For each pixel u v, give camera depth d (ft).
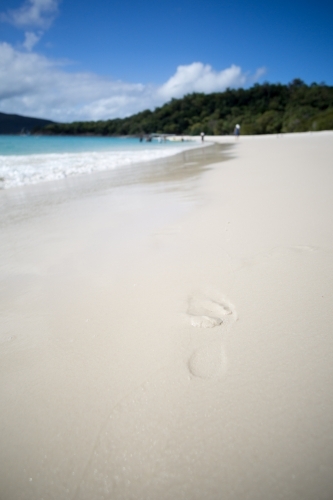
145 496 2.34
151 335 3.99
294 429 2.62
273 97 253.44
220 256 6.04
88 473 2.53
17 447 2.78
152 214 9.96
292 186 11.48
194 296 4.76
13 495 2.42
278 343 3.56
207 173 19.08
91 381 3.37
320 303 4.18
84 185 19.22
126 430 2.81
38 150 65.36
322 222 7.13
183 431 2.73
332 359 3.25
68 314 4.70
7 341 4.19
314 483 2.26
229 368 3.31
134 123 294.66
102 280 5.67
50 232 9.05
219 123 201.05
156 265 6.01
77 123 347.77
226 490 2.30
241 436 2.63
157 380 3.27
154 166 29.22
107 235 8.25
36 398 3.24
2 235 9.14
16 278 6.14
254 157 27.02
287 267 5.25
